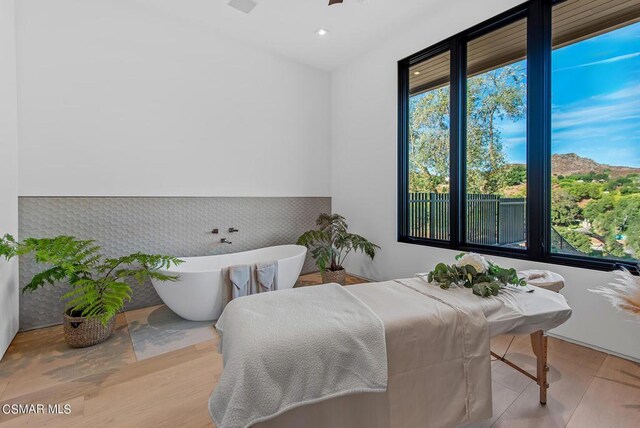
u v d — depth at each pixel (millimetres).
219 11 2939
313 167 4180
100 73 2707
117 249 2812
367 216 3807
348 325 1118
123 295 2180
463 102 2875
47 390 1700
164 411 1536
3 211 2051
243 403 902
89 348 2182
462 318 1262
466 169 2916
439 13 2914
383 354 1092
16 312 2354
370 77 3699
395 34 3318
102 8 2709
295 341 1024
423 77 3426
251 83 3592
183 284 2506
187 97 3164
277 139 3832
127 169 2852
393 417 1125
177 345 2234
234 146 3494
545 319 1376
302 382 992
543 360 1536
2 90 2064
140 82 2900
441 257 2994
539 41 2281
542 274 1820
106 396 1649
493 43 2785
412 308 1285
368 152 3766
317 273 4219
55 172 2529
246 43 3523
